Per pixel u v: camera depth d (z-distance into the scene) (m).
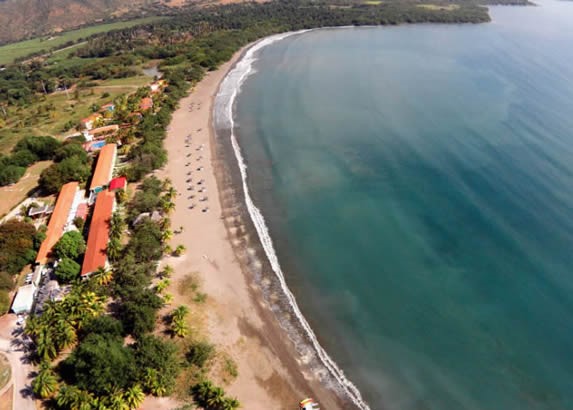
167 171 97.81
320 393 49.53
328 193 87.38
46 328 52.50
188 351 53.41
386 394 49.75
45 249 70.56
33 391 48.78
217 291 63.84
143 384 47.88
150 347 50.97
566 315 56.94
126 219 79.00
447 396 49.31
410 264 67.88
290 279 66.81
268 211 83.12
